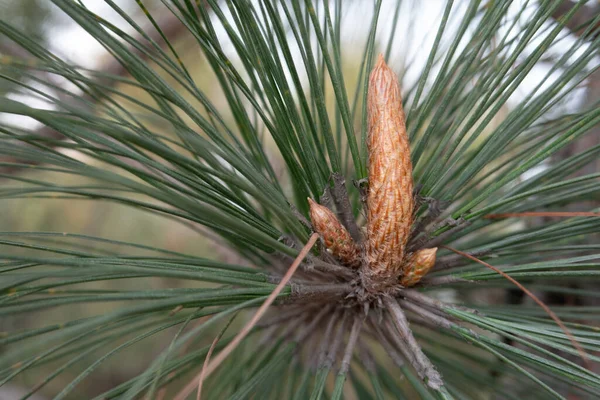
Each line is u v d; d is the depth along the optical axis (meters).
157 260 0.18
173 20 0.32
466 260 0.20
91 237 0.18
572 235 0.19
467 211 0.18
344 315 0.21
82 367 0.39
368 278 0.19
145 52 0.17
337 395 0.17
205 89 0.34
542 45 0.17
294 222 0.18
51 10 0.29
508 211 0.20
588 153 0.19
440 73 0.18
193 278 0.15
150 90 0.17
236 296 0.17
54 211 0.39
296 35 0.17
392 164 0.17
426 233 0.19
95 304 0.38
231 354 0.23
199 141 0.15
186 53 0.34
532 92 0.18
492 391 0.23
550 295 0.25
